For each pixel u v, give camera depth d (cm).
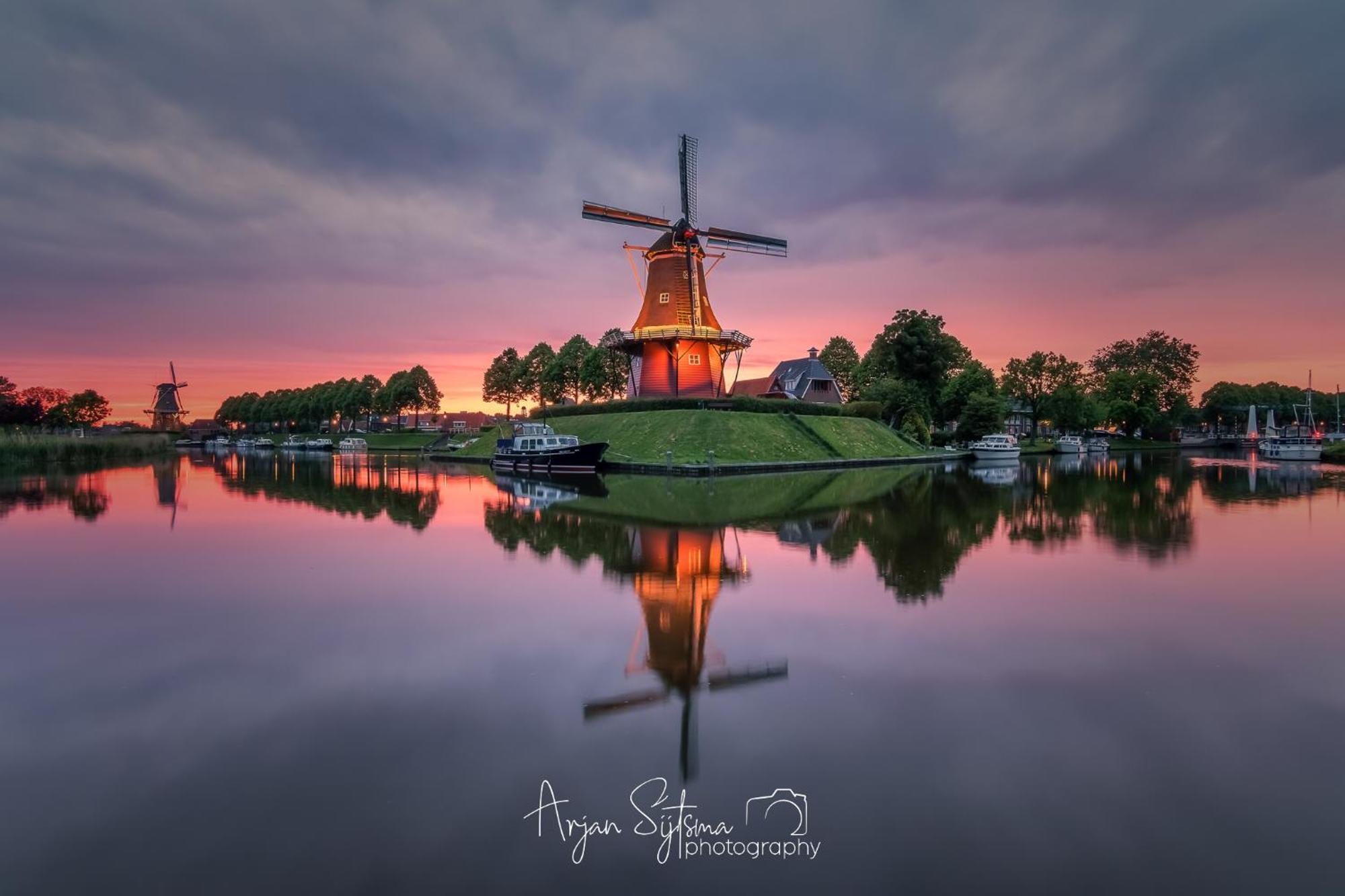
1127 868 449
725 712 675
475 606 1048
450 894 429
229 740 620
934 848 470
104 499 2644
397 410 10938
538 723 653
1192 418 12638
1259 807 515
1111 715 665
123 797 530
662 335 5156
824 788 541
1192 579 1220
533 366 8894
